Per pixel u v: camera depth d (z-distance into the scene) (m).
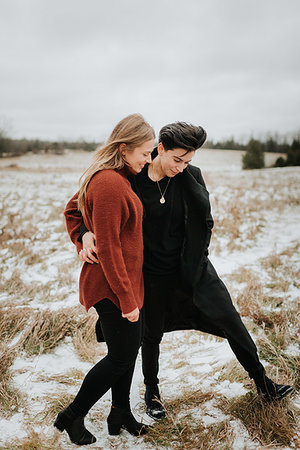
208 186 13.02
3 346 2.92
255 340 3.11
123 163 1.88
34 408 2.31
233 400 2.38
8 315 3.36
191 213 2.10
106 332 1.95
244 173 19.94
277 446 2.03
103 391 1.96
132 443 2.10
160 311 2.21
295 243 6.21
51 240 6.43
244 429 2.17
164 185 2.08
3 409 2.28
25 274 4.80
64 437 2.10
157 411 2.30
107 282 1.89
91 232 2.00
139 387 2.63
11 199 10.58
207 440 2.06
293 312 3.55
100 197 1.78
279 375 2.62
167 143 1.94
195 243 2.12
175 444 2.08
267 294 4.03
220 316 2.13
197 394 2.46
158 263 2.13
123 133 1.85
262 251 5.86
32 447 1.97
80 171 22.12
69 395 2.43
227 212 8.24
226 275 4.64
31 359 2.89
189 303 2.24
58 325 3.26
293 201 10.20
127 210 1.82
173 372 2.79
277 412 2.18
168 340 3.24
